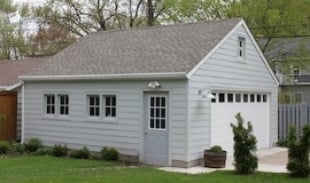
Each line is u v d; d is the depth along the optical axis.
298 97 41.03
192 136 14.09
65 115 17.34
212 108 15.23
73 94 16.94
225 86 15.91
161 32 18.11
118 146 15.55
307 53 29.27
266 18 28.27
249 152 12.51
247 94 17.78
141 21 36.19
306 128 12.03
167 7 31.39
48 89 17.78
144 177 11.36
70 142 17.00
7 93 20.59
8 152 17.08
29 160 14.91
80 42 20.12
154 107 14.73
